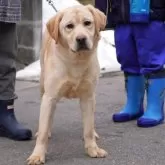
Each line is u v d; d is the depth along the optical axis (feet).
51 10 43.39
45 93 18.85
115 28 24.47
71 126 23.95
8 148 20.58
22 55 40.16
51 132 22.86
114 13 24.12
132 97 25.04
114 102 29.40
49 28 18.33
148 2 23.03
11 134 21.74
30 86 34.76
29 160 18.43
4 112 22.03
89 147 19.34
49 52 19.22
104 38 43.14
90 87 18.89
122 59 24.70
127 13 23.44
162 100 24.39
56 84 18.61
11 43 21.54
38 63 39.60
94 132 20.99
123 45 24.26
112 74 38.14
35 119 25.53
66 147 20.56
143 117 23.97
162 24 23.44
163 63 23.80
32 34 39.86
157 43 23.57
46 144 18.76
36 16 39.99
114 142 21.29
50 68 18.75
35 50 40.16
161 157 19.38
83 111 19.31
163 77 24.26
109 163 18.66
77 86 18.72
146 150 20.18
